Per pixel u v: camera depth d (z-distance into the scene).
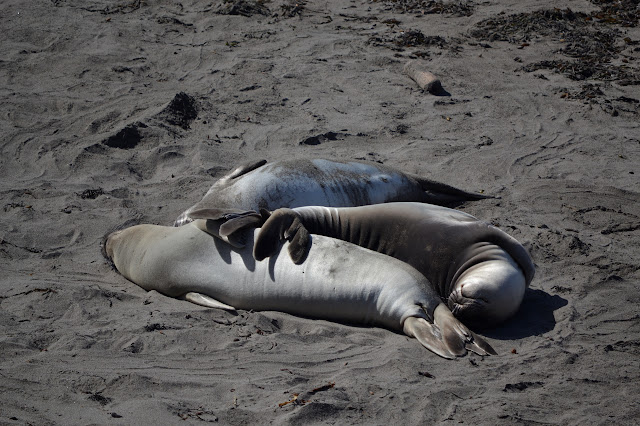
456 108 26.52
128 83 27.11
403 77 29.27
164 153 21.72
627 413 10.57
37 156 21.33
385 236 14.65
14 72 27.48
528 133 24.72
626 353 12.50
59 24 32.56
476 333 13.16
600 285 15.11
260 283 13.70
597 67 30.94
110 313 13.23
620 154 23.36
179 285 14.32
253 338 12.45
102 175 20.39
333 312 13.40
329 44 32.28
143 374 10.95
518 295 13.35
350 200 16.98
